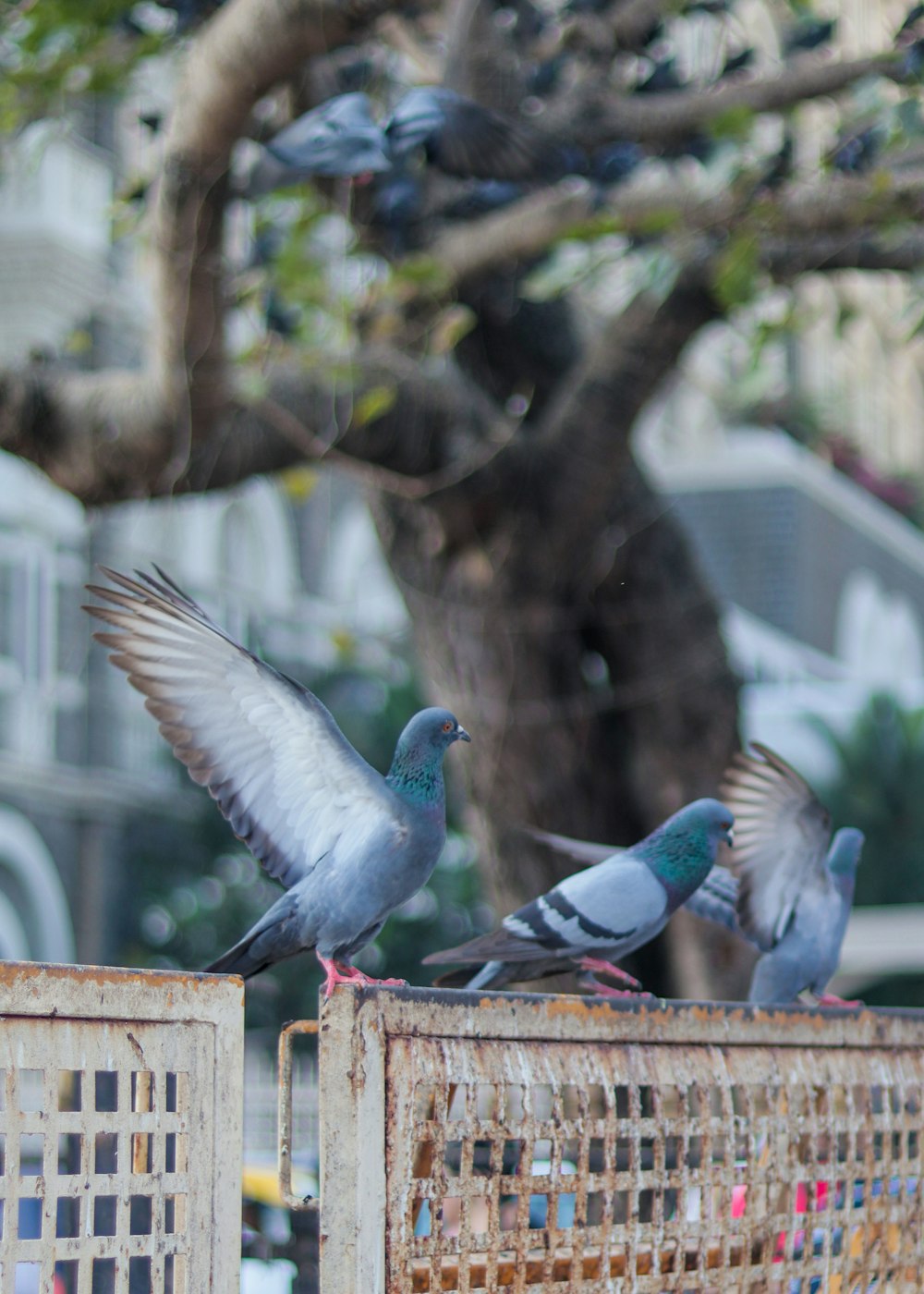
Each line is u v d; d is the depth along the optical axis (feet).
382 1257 12.69
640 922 19.53
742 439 135.13
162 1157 12.91
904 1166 18.61
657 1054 15.40
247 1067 95.55
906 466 187.11
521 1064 14.01
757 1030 16.55
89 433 35.14
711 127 34.96
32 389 35.32
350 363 36.09
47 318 92.22
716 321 40.11
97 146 93.91
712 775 42.29
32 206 89.15
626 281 39.60
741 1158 16.60
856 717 92.94
